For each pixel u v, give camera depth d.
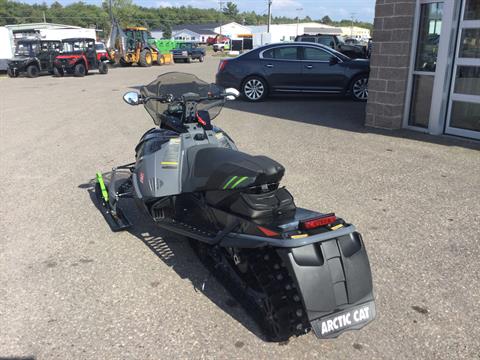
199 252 4.00
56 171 6.71
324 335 2.70
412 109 9.07
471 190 5.74
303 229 2.86
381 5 8.75
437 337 3.08
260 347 2.99
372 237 4.49
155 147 4.30
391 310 3.37
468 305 3.42
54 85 19.45
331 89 12.91
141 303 3.48
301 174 6.40
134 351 2.96
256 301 3.23
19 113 11.77
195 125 4.23
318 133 8.90
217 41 79.56
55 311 3.38
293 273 2.70
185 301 3.50
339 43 18.80
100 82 20.53
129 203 5.49
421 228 4.69
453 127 8.48
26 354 2.93
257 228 3.00
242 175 3.18
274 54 12.98
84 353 2.94
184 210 3.97
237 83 13.17
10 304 3.47
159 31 121.06
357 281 2.83
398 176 6.28
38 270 3.95
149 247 4.37
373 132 8.91
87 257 4.18
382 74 9.02
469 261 4.04
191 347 2.99
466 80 8.09
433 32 8.38
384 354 2.93
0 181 6.27
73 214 5.15
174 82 4.52
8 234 4.65
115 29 32.34
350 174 6.38
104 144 8.29
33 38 25.08
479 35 7.71
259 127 9.53
